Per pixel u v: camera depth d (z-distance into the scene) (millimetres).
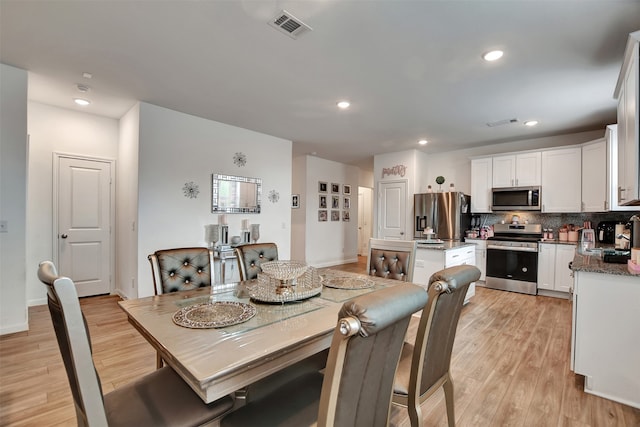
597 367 2105
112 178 4469
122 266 4316
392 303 887
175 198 3988
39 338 2883
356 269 6863
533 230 5016
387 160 6430
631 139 1971
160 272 2070
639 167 1863
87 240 4277
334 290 1954
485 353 2729
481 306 4098
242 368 1023
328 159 7320
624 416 1882
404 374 1497
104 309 3760
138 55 2643
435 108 3783
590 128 4547
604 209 4141
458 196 5297
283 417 1153
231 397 1298
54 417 1812
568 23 2107
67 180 4117
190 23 2186
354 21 2131
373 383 1000
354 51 2527
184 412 1173
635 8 1934
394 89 3258
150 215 3771
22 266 3012
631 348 2008
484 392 2135
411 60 2656
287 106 3795
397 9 1996
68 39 2410
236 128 4633
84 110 4086
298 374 1857
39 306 3834
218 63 2762
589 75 2871
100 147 4352
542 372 2406
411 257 2482
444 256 3760
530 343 2939
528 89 3201
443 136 5078
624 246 2701
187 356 1061
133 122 3875
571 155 4551
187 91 3385
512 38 2303
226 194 4496
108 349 2695
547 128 4566
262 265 1966
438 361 1467
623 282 2039
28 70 2936
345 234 7867
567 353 2730
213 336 1231
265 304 1648
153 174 3801
